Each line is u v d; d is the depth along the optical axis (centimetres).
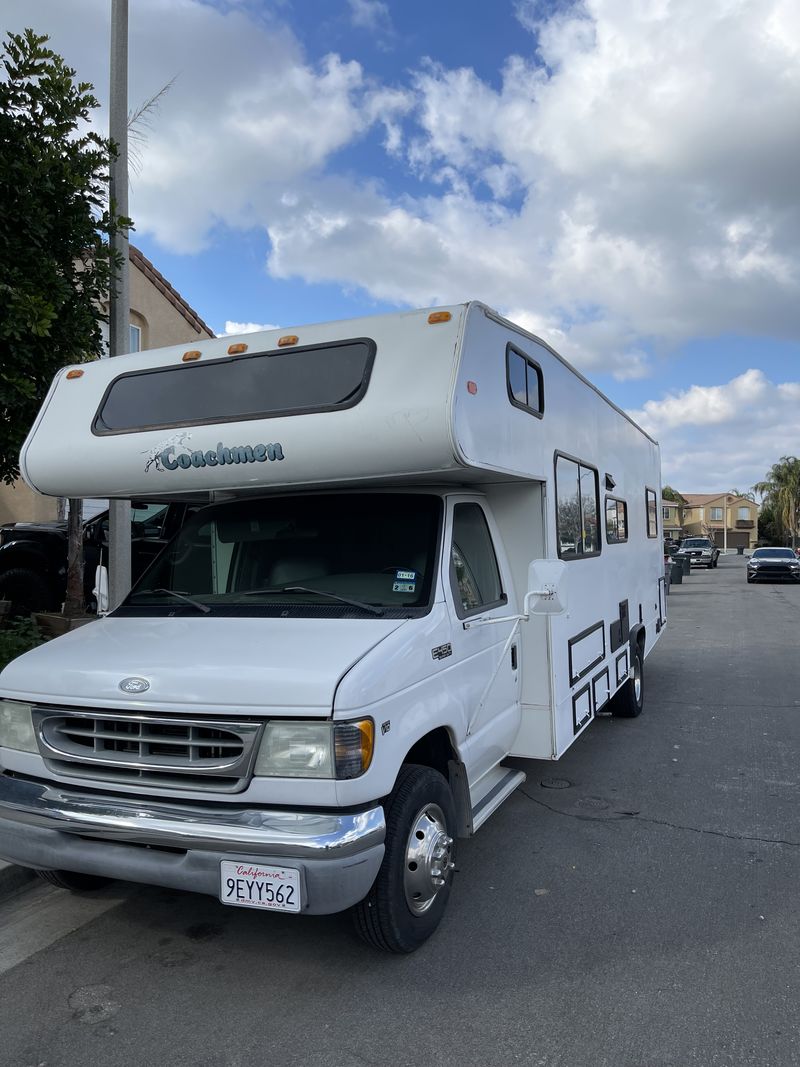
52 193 636
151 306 1555
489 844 488
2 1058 287
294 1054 288
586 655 579
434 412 355
